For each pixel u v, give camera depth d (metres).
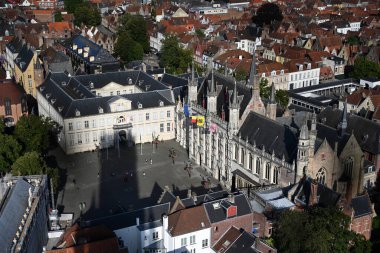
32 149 171.25
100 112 196.25
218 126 170.00
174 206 126.12
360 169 153.00
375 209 155.00
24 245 101.19
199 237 121.38
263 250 114.06
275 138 150.75
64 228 135.38
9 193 117.88
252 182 155.00
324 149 140.62
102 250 109.00
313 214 117.12
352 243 118.00
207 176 178.00
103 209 155.00
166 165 186.62
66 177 176.38
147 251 124.06
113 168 184.00
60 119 196.12
